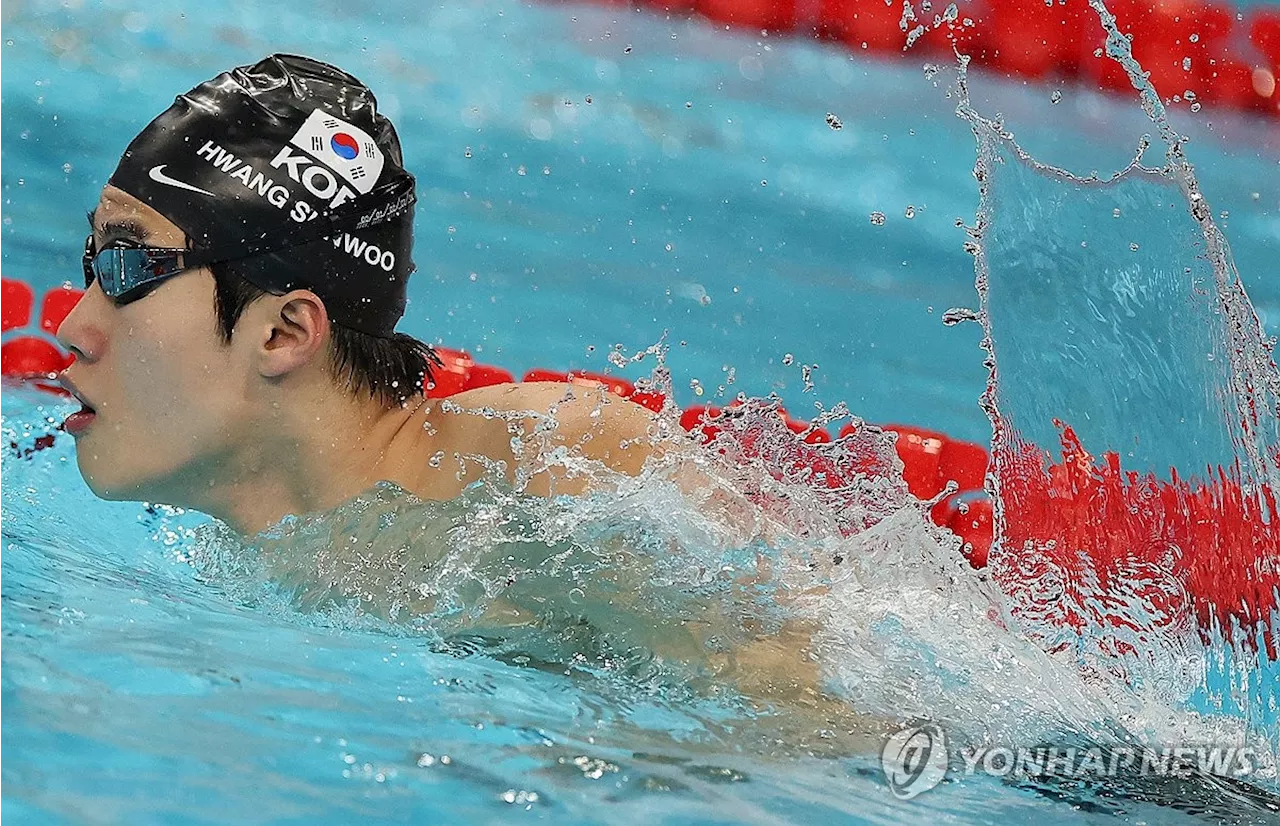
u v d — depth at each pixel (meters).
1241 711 6.13
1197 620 6.66
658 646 5.52
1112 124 23.14
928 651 5.80
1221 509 7.01
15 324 11.37
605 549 5.88
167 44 20.48
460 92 20.69
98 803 3.83
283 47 21.27
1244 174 21.50
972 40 25.23
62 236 14.02
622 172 18.58
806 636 5.72
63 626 5.16
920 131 21.88
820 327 14.67
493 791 4.30
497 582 5.74
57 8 21.08
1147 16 25.03
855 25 25.58
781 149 20.41
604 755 4.70
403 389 6.41
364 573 5.89
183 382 5.82
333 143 6.06
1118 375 7.70
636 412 6.61
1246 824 4.95
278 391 5.96
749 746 5.00
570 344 13.45
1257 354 7.16
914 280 16.36
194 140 5.84
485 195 17.09
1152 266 7.86
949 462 11.14
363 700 4.88
